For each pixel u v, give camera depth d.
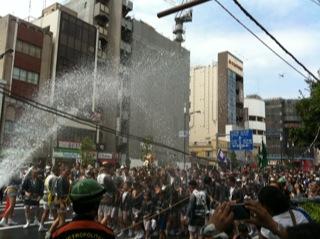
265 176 20.47
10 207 12.23
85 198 2.95
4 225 12.01
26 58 39.19
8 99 34.69
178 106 59.75
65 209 10.30
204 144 76.25
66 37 43.16
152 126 54.25
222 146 71.56
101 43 50.91
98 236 2.85
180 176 14.26
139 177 12.35
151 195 10.75
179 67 61.19
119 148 47.53
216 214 2.07
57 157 37.75
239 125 81.50
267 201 3.29
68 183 10.52
